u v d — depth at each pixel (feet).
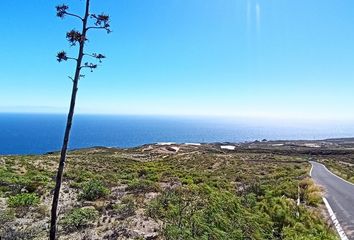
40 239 39.19
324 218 58.59
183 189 71.61
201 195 65.31
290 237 46.21
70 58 36.32
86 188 67.31
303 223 53.01
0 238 37.47
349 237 47.83
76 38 36.14
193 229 42.19
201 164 179.93
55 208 35.88
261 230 49.08
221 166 170.50
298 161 235.40
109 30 37.73
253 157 254.68
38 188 73.97
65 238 39.88
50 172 105.09
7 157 138.41
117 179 97.66
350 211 64.90
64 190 74.18
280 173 126.72
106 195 67.92
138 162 178.70
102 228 43.86
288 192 77.51
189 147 362.12
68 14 36.58
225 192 72.38
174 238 39.24
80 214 46.60
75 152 256.73
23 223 45.70
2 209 51.67
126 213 51.44
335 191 90.22
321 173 151.02
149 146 339.98
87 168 127.13
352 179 125.80
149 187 76.64
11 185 72.95
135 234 40.86
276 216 55.31
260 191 77.87
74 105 36.83
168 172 119.44
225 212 53.21
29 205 56.70
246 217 52.80
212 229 43.14
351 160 281.95
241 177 112.16
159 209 53.42
